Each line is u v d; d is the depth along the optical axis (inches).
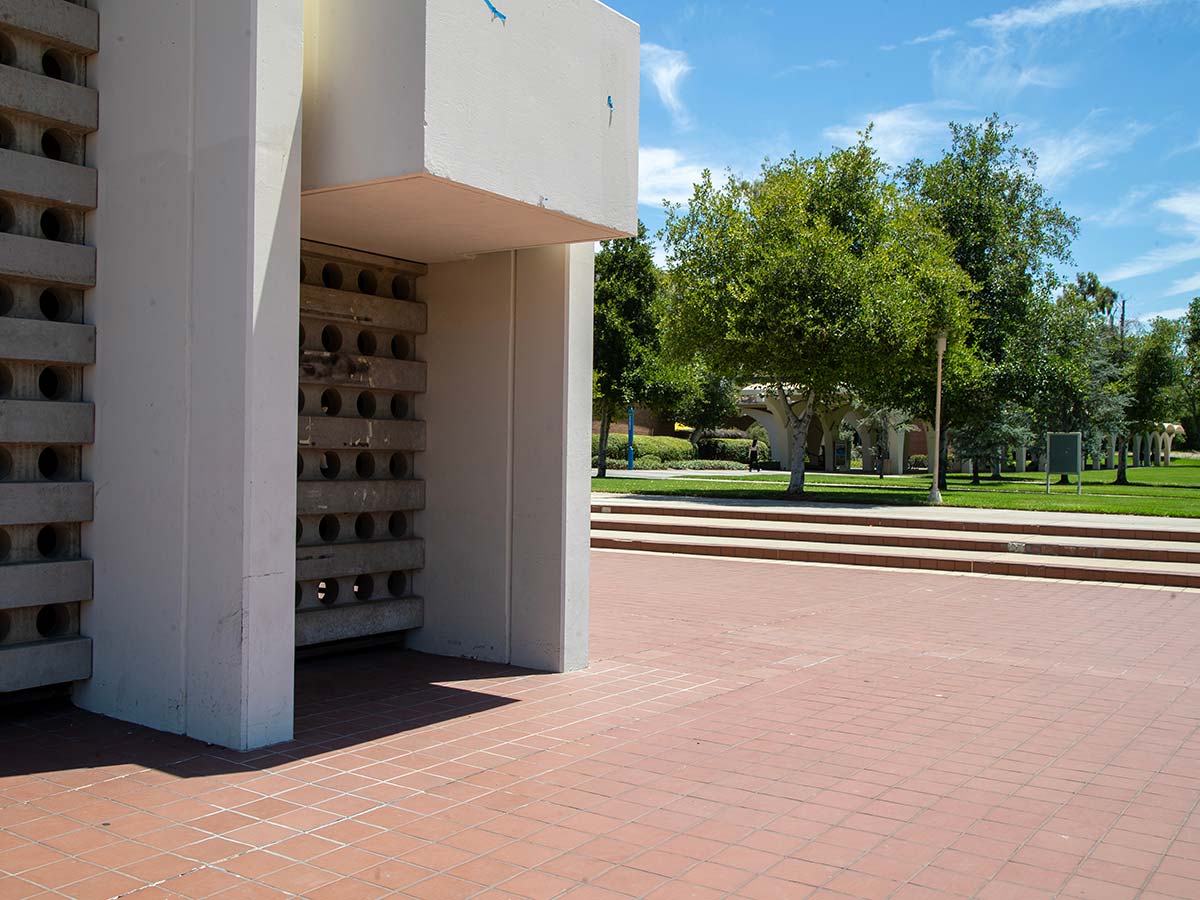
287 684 211.9
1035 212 1177.4
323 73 217.2
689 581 499.2
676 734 226.5
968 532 620.7
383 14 208.1
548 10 233.9
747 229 898.7
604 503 748.6
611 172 255.9
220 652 206.2
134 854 152.4
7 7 214.1
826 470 1860.2
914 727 237.8
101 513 229.3
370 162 209.6
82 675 229.8
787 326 849.5
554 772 197.6
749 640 346.3
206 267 207.9
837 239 866.1
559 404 282.7
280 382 206.4
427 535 308.5
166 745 206.8
